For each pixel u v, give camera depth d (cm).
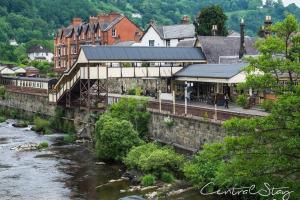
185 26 8412
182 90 5472
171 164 3391
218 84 5044
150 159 3369
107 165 3903
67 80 5534
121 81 6375
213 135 3444
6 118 7375
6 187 3344
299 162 1970
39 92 7088
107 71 5141
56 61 11406
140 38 8731
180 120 3844
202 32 7881
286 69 1942
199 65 5438
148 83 6166
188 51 5728
